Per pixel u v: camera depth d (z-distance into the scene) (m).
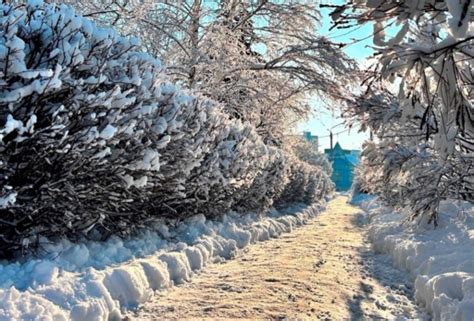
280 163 16.98
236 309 5.37
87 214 6.31
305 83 16.88
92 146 5.30
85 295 4.73
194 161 7.93
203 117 8.20
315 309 5.57
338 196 63.28
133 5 13.62
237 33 17.53
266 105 18.42
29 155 5.06
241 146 10.84
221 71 16.52
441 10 3.25
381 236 11.23
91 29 5.50
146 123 6.54
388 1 3.21
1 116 4.87
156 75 6.74
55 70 4.75
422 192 9.65
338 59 15.96
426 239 9.41
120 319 4.88
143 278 5.81
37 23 5.12
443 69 3.50
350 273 8.04
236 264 8.41
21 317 3.94
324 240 12.73
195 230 9.33
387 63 3.59
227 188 10.78
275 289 6.40
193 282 6.73
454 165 8.04
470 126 3.85
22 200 5.23
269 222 14.37
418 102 3.92
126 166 6.09
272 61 17.02
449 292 5.66
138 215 7.95
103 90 5.79
